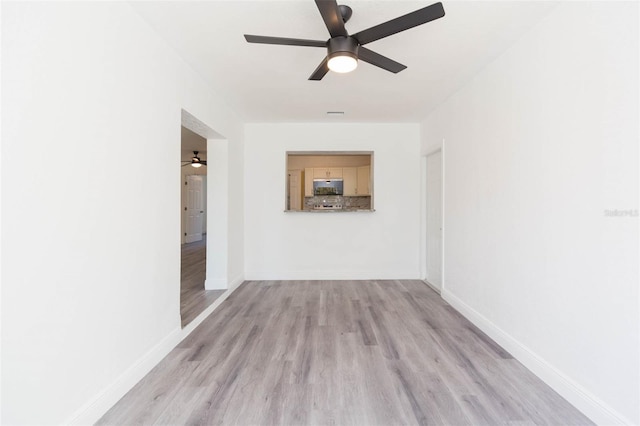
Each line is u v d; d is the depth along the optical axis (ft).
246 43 7.04
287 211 14.26
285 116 13.12
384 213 14.40
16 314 3.67
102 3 5.00
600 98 4.72
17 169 3.66
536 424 4.74
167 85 7.08
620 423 4.40
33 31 3.84
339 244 14.44
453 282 10.39
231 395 5.48
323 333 8.22
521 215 6.65
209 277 12.04
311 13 5.90
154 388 5.72
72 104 4.41
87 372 4.71
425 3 5.61
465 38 6.73
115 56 5.31
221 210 11.98
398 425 4.71
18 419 3.71
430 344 7.52
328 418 4.87
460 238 9.80
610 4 4.55
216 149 11.86
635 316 4.22
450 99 10.56
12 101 3.60
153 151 6.53
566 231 5.39
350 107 11.80
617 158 4.44
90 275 4.77
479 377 6.05
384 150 14.30
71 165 4.40
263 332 8.31
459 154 9.84
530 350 6.35
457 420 4.81
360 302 10.94
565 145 5.42
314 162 25.09
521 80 6.65
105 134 5.09
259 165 14.33
